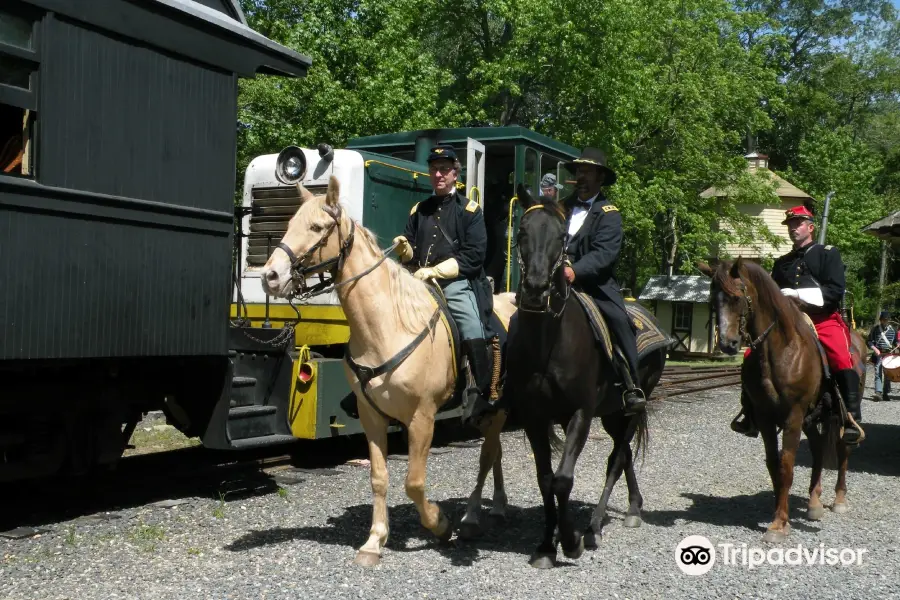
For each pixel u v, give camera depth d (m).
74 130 5.71
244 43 7.08
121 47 6.06
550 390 4.86
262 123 15.68
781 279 6.82
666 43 27.64
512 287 10.04
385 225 9.09
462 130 10.23
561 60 21.91
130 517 6.06
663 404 13.93
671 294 30.42
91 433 6.67
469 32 25.30
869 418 13.54
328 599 4.31
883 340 16.84
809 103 45.56
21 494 6.77
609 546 5.44
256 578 4.64
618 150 23.34
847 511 6.74
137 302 6.18
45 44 5.50
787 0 47.03
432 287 5.30
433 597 4.36
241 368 7.89
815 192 40.66
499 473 6.02
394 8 17.97
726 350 5.51
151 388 7.02
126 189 6.11
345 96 16.00
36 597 4.33
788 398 5.75
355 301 4.79
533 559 4.96
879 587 4.70
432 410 5.03
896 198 42.41
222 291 6.95
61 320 5.61
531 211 4.70
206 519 6.01
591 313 5.10
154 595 4.34
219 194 6.94
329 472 7.83
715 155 27.92
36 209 5.45
